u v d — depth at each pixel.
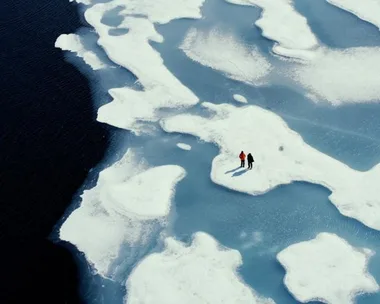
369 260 35.47
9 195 40.66
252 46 57.12
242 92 50.59
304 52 55.41
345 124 46.38
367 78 51.72
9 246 36.91
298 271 34.78
